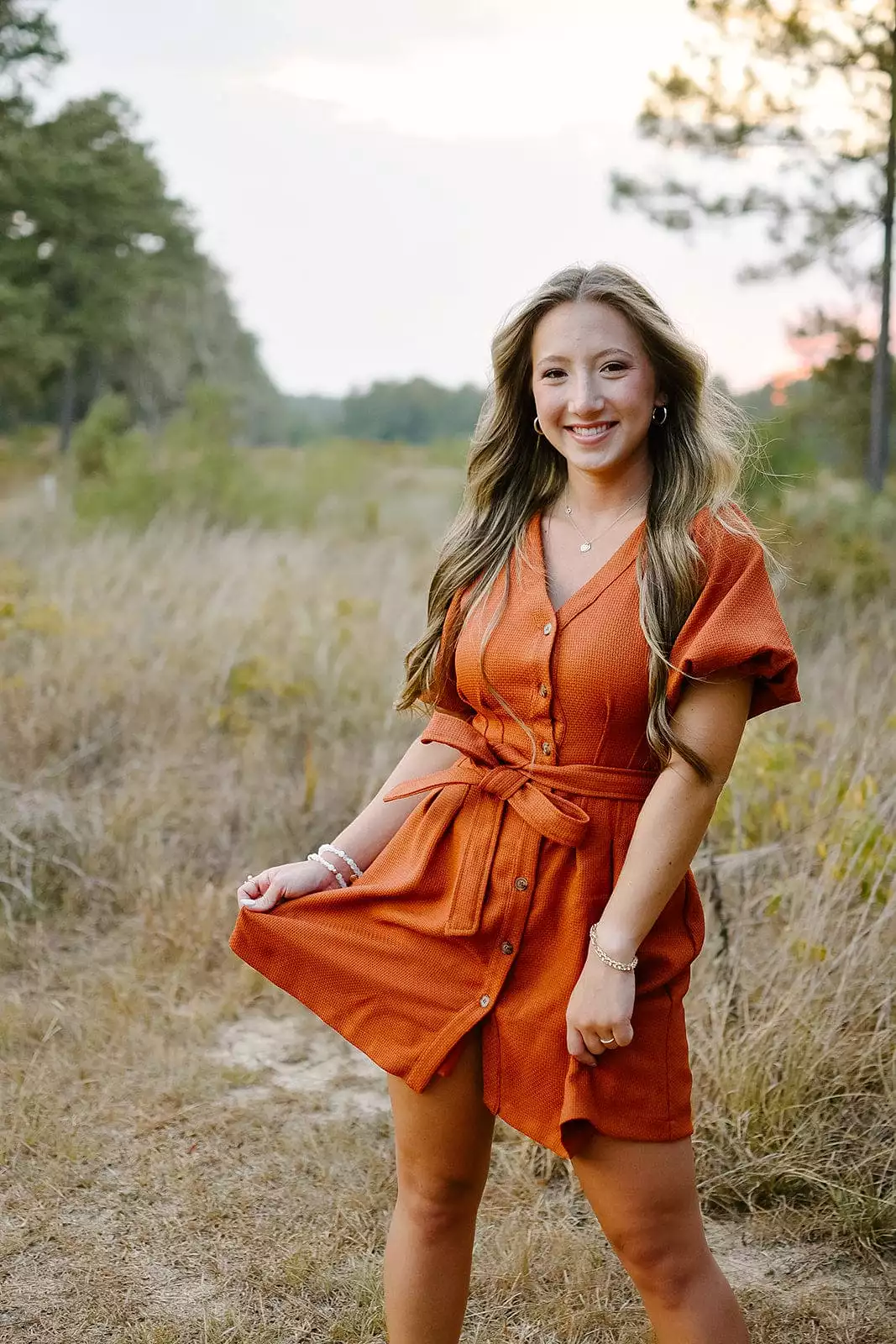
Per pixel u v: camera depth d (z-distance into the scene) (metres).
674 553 1.75
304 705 5.87
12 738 5.17
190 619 6.89
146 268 39.88
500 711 1.90
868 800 3.33
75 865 4.37
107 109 36.78
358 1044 1.89
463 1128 1.88
